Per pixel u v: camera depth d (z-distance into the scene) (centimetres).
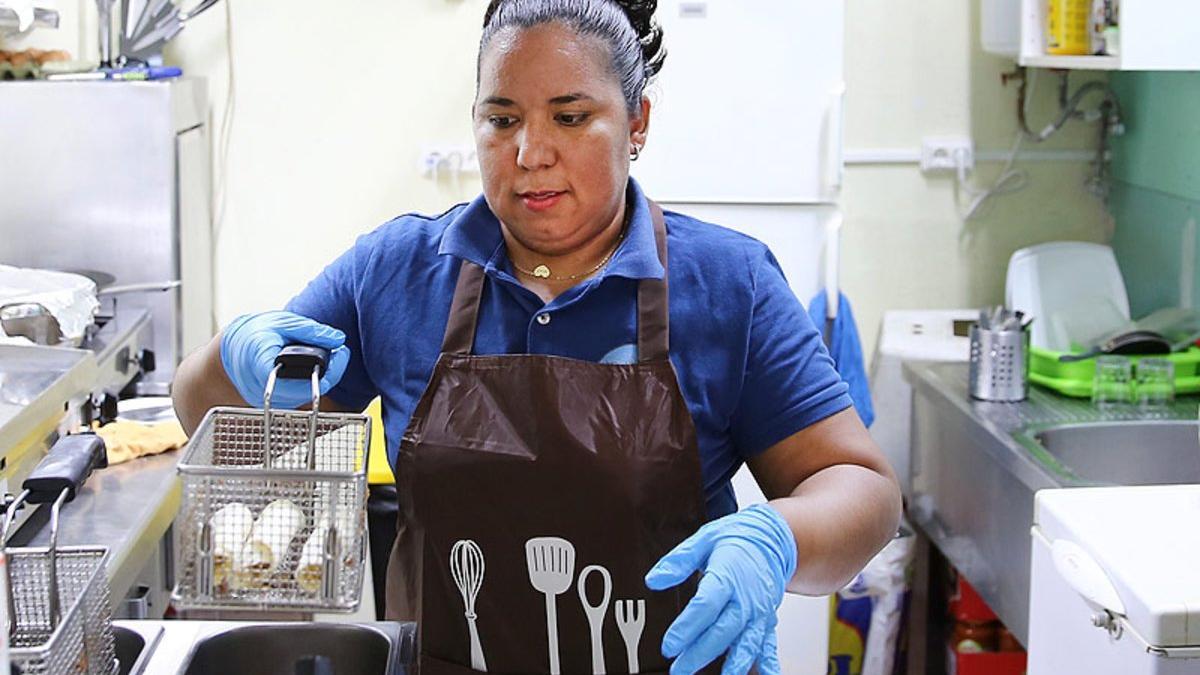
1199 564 174
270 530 122
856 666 335
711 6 319
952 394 303
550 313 154
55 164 311
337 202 363
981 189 364
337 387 167
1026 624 262
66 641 118
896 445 353
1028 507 259
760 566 130
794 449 157
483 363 152
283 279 366
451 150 359
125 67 333
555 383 150
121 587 196
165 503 223
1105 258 343
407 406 159
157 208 313
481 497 149
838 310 329
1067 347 328
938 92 359
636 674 150
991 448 272
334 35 356
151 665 138
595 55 146
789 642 325
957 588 320
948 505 312
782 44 320
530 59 145
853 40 357
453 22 355
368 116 359
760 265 159
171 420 259
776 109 323
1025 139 362
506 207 150
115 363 275
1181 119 321
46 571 130
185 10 351
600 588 149
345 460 137
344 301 165
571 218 149
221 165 360
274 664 146
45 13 309
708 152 325
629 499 146
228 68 356
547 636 150
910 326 356
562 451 147
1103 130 359
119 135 310
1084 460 278
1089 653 182
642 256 153
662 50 163
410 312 160
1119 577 172
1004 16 342
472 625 151
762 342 156
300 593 122
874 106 360
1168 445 279
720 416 156
